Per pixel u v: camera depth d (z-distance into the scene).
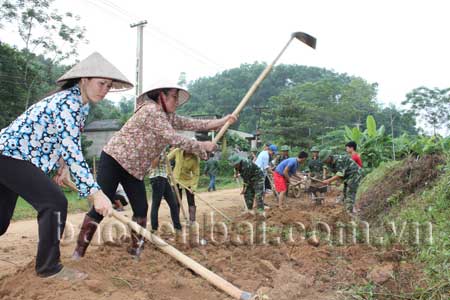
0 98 26.00
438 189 6.02
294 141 41.50
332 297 3.76
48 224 3.31
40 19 26.92
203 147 4.49
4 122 25.81
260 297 3.33
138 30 20.92
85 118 3.65
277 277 4.09
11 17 26.14
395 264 4.37
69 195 16.83
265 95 79.31
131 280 3.73
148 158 4.47
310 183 10.62
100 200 3.44
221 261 4.59
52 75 28.59
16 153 3.23
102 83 3.60
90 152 39.09
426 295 3.60
